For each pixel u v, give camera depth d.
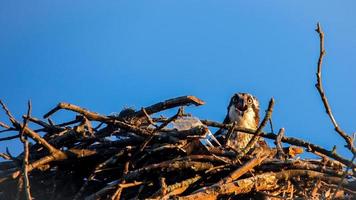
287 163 12.55
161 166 12.05
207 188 11.77
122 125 12.64
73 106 12.50
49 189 12.96
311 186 12.70
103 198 11.80
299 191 12.78
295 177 12.55
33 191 12.86
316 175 12.60
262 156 12.66
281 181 12.58
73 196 12.92
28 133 12.02
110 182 12.84
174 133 12.55
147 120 13.31
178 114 12.15
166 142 12.45
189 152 12.50
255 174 12.52
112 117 12.73
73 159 12.66
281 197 12.32
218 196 11.92
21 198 12.69
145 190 12.40
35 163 12.26
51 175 12.97
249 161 12.30
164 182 11.84
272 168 12.62
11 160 12.80
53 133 13.22
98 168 12.37
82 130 12.80
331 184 12.67
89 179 12.28
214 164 12.45
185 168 12.16
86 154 12.67
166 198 11.59
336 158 12.97
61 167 12.88
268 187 12.36
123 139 12.81
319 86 11.84
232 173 12.04
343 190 12.69
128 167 12.48
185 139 12.41
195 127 12.38
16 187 12.58
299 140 13.33
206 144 12.77
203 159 12.36
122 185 11.69
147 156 12.66
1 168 12.97
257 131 12.77
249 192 12.37
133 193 12.43
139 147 12.31
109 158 12.66
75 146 12.98
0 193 12.59
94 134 13.07
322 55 11.48
